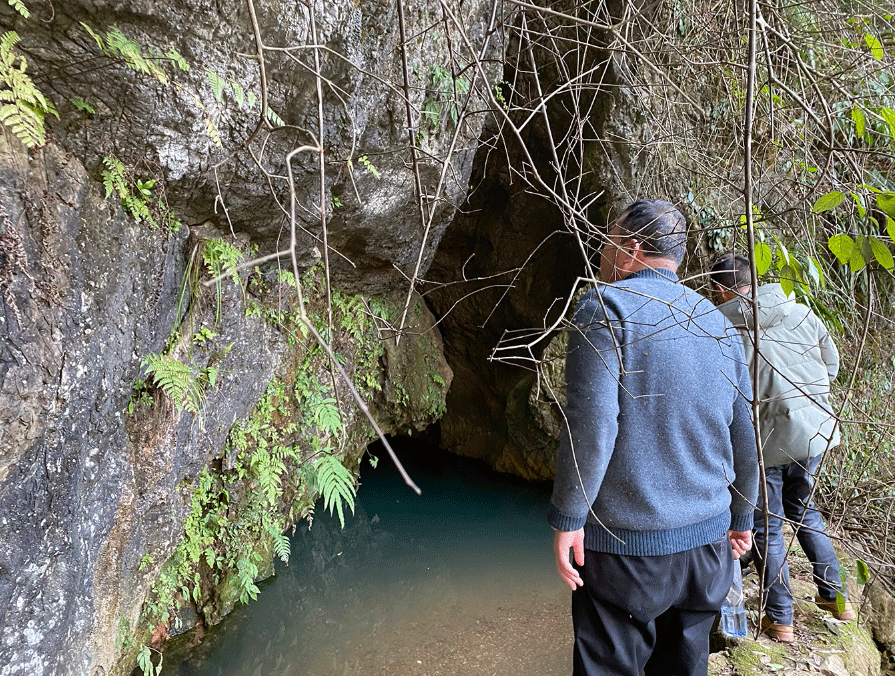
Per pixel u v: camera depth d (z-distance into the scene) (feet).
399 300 18.47
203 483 11.52
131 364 8.22
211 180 8.34
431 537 17.56
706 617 6.04
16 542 6.54
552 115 17.07
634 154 15.31
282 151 8.82
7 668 6.75
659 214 5.91
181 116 7.14
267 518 13.38
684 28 13.16
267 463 12.96
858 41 11.15
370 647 11.82
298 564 15.46
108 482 8.20
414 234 14.73
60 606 7.35
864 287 14.25
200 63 6.98
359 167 10.89
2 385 5.92
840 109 11.19
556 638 12.03
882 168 12.12
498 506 19.95
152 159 7.36
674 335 5.50
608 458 5.26
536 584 14.58
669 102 12.54
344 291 15.96
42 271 6.31
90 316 7.08
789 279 5.75
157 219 8.06
